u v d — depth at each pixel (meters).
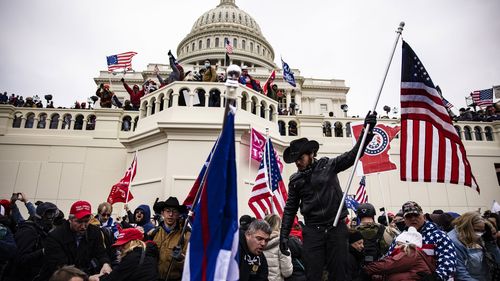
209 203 3.14
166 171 11.38
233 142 3.19
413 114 5.21
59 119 15.23
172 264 4.15
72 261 4.67
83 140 14.83
